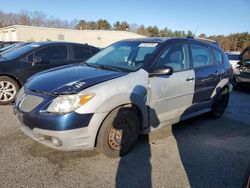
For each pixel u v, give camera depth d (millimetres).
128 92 3529
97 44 45000
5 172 3139
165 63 4156
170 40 4430
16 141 3945
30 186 2916
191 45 4770
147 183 3119
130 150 3822
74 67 4199
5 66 5828
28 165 3318
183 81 4367
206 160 3766
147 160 3639
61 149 3197
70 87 3250
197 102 4848
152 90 3873
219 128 5113
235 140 4555
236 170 3541
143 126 3885
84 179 3111
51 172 3205
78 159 3531
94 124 3254
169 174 3338
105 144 3451
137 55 4180
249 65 9078
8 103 5945
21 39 39312
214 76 5129
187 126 5121
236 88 9453
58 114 3100
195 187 3107
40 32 40344
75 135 3164
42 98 3250
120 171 3326
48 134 3137
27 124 3320
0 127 4465
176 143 4270
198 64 4844
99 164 3449
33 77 3947
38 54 6348
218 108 5625
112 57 4414
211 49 5285
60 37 41875
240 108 6781
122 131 3619
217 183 3215
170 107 4250
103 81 3432
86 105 3174
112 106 3371
